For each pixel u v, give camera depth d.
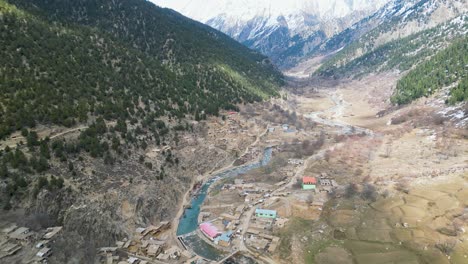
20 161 119.06
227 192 153.25
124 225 120.62
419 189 140.00
